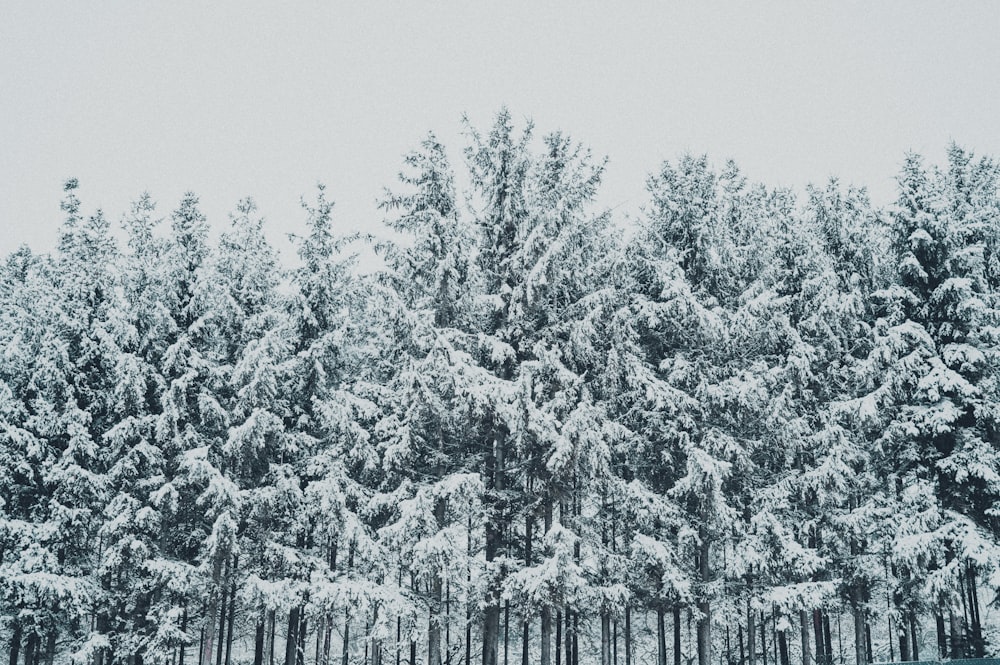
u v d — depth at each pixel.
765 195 30.52
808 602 21.58
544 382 23.77
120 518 22.59
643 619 32.72
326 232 26.38
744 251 26.16
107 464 24.52
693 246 25.27
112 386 25.28
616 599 21.97
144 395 24.72
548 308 24.55
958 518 22.86
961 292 24.14
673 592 22.16
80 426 23.77
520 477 23.69
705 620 22.98
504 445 24.41
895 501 24.19
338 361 26.56
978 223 24.98
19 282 30.16
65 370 24.42
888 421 25.03
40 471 24.08
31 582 21.91
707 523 23.19
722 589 22.70
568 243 23.92
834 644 31.17
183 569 22.61
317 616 22.77
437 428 23.81
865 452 24.64
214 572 23.98
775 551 22.77
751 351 25.36
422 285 24.34
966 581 25.03
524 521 24.19
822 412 24.00
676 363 23.67
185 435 24.08
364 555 22.31
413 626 22.30
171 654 22.34
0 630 25.20
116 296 25.36
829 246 27.36
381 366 25.34
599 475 23.31
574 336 23.19
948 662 18.14
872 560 24.17
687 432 23.11
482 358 24.50
